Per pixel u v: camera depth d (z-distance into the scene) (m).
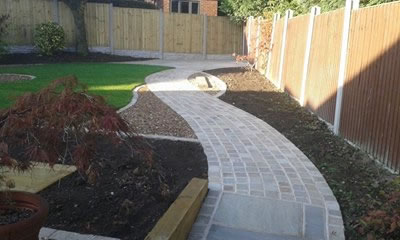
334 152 5.32
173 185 3.91
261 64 13.89
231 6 19.83
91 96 2.44
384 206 3.47
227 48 20.77
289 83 9.66
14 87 8.95
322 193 3.93
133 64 16.00
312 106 7.66
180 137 5.73
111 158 4.48
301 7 12.58
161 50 19.38
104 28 18.11
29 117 2.24
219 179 4.20
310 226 3.32
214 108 8.05
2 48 14.08
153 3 22.17
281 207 3.62
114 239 2.85
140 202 3.49
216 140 5.68
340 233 3.21
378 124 4.78
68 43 17.33
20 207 2.42
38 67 13.80
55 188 3.74
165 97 9.02
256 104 8.68
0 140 2.28
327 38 6.85
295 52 9.16
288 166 4.68
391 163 4.45
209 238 3.12
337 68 6.28
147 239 2.62
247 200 3.73
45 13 16.45
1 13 15.23
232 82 11.85
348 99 5.75
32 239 2.17
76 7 16.66
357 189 4.10
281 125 6.82
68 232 2.93
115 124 2.30
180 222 2.89
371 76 5.02
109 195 3.62
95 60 16.81
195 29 19.84
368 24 5.19
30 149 2.36
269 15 15.10
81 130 2.35
